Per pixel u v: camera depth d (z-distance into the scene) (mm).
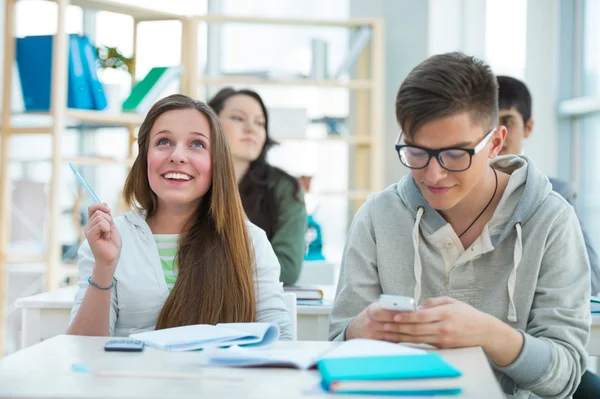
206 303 1729
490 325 1294
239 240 1794
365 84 4371
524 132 2602
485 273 1575
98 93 3664
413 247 1616
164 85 3852
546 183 1573
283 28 4906
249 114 3068
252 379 1028
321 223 4840
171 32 4414
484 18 4566
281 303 1820
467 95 1357
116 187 4820
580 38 4160
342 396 941
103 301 1626
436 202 1420
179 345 1233
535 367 1346
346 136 4395
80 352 1188
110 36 4625
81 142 4824
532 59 4273
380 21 4363
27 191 3730
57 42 3480
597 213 3881
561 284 1520
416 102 1365
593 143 3932
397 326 1271
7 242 3686
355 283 1629
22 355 1159
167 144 1805
